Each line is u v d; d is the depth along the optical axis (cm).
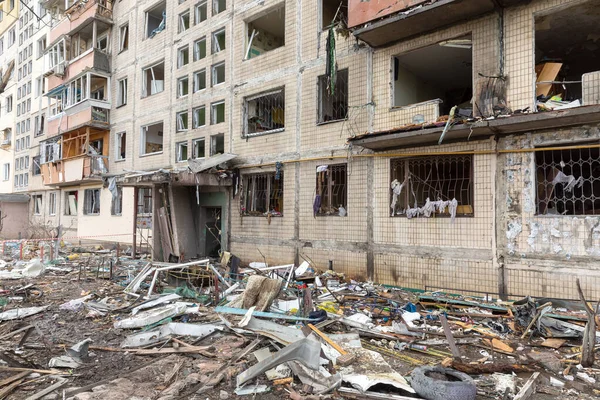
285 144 1244
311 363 423
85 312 755
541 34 917
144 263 1404
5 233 2852
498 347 563
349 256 1075
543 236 778
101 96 2203
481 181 859
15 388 441
